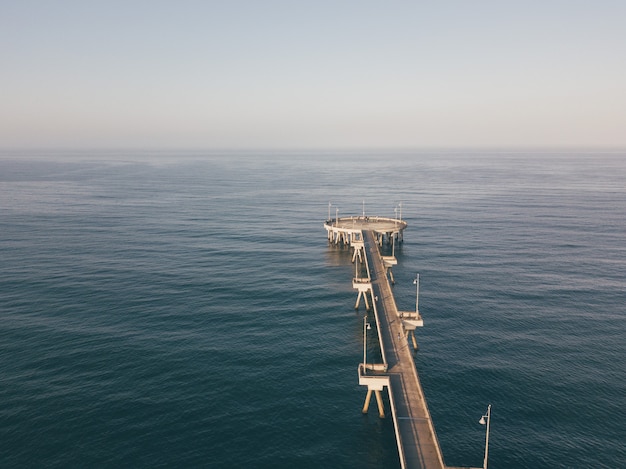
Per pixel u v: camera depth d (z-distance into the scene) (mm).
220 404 44188
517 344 56906
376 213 158125
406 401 40938
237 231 127812
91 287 77500
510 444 38688
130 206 172500
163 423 41125
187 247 108000
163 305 69688
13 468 35438
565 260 95750
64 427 40250
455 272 88188
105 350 54469
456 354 54469
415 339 57938
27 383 47062
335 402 44969
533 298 73188
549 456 37281
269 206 176000
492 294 75312
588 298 72875
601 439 39312
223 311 67812
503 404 44344
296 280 83562
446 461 36500
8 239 113875
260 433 40094
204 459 36812
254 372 50188
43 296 72812
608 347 55875
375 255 86625
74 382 47469
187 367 50938
